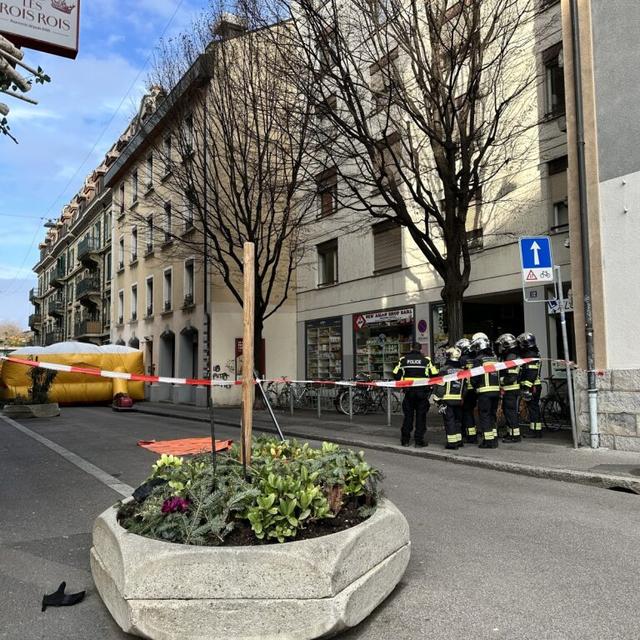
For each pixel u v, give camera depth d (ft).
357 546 11.41
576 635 10.96
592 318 30.25
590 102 30.73
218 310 75.56
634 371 28.60
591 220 30.42
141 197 98.32
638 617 11.68
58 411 63.67
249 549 10.54
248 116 54.49
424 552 15.72
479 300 51.65
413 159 39.34
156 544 11.02
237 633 10.25
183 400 84.64
